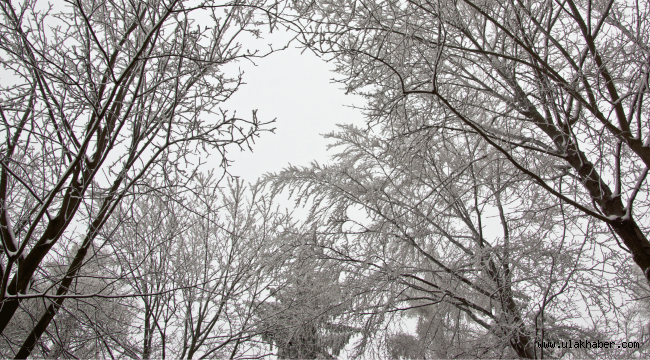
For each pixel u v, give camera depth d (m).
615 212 4.06
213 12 3.27
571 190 4.41
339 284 6.16
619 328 5.18
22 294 3.07
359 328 6.16
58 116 3.36
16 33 3.00
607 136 3.94
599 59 3.75
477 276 5.53
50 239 3.36
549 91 3.82
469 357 5.56
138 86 3.03
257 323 6.69
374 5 3.33
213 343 6.76
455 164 6.34
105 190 3.47
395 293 6.04
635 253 3.81
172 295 5.98
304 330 6.36
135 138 3.53
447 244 6.55
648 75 3.56
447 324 6.44
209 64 3.06
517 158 4.91
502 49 4.49
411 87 4.35
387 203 6.12
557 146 4.36
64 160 3.56
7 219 3.30
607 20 4.12
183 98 3.24
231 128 3.03
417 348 6.22
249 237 7.48
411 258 6.30
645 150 3.83
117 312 5.58
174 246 6.54
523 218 4.86
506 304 5.29
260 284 7.19
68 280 3.79
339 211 6.29
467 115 5.02
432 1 3.68
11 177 3.64
